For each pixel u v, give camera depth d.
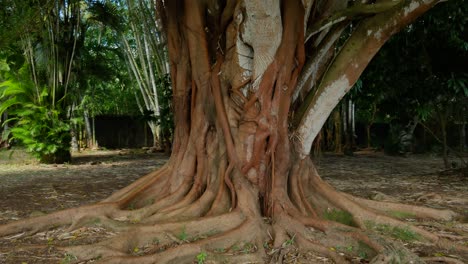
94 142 26.28
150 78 23.12
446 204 7.39
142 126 27.36
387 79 10.12
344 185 9.79
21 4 12.81
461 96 10.69
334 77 5.71
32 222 5.30
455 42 9.38
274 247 4.65
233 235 4.64
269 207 5.37
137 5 20.58
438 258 4.38
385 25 5.54
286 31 5.32
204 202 5.43
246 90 5.57
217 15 5.81
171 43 6.25
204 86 5.75
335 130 21.92
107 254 4.28
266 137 5.39
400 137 19.64
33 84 16.41
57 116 16.50
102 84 25.91
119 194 6.14
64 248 4.42
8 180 11.38
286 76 5.41
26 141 16.12
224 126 5.52
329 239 4.73
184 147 6.11
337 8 5.90
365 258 4.41
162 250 4.48
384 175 11.82
